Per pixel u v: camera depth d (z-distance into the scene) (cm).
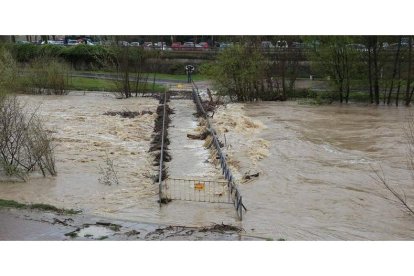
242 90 4781
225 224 1576
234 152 2516
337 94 4753
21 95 4975
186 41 9019
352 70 4619
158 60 6594
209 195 1877
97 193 1906
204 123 3375
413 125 3262
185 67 6694
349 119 3653
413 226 1609
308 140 2892
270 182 2055
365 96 4784
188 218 1642
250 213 1700
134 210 1714
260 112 4066
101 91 5434
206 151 2616
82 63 6744
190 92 5259
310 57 4853
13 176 2086
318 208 1766
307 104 4566
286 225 1591
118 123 3381
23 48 6700
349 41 4406
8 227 1515
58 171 2195
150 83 5897
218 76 4731
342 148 2694
